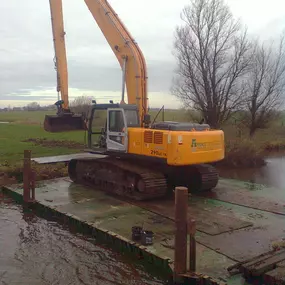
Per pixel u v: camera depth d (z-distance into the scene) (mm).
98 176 11977
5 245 7992
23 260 7242
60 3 13211
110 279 6477
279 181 15305
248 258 6480
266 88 25734
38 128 37656
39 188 12211
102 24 12547
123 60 11977
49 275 6633
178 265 5938
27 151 10602
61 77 13312
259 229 8016
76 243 8039
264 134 30297
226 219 8664
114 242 7617
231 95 23203
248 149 19875
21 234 8664
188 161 9828
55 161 16234
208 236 7566
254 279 5633
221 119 23156
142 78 11938
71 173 13398
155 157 10070
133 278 6500
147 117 11312
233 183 12930
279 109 26625
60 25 13258
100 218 8859
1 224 9398
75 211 9477
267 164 20344
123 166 10852
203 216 8898
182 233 5883
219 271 6012
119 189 11180
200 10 22000
